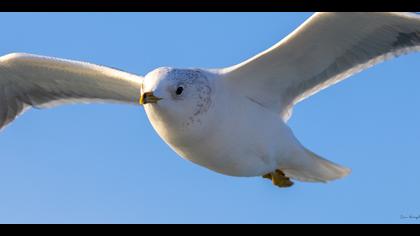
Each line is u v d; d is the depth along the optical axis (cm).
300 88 1308
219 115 1180
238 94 1235
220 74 1209
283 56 1251
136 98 1384
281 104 1299
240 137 1221
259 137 1245
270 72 1263
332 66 1300
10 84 1420
